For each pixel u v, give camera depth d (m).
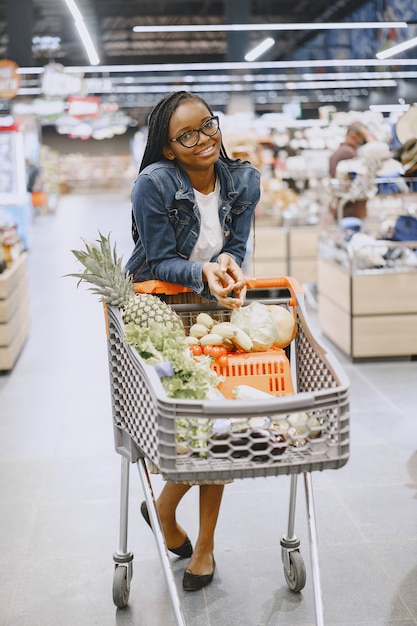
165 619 2.43
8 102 19.72
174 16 19.31
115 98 27.25
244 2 15.59
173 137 2.23
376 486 3.41
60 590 2.62
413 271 5.63
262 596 2.54
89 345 6.45
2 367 5.57
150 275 2.50
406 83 13.05
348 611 2.43
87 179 41.53
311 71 19.52
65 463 3.79
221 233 2.43
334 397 1.79
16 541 2.98
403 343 5.72
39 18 18.52
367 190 6.27
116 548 2.91
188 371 2.01
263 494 3.34
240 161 2.43
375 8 13.86
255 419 1.91
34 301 8.55
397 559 2.76
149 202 2.29
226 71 20.34
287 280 2.37
